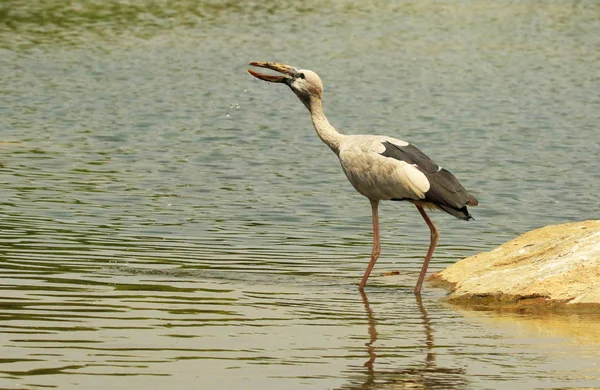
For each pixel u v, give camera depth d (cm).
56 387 900
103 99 3036
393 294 1295
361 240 1614
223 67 3725
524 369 988
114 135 2525
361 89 3378
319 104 1402
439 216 1808
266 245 1547
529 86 3512
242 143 2492
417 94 3312
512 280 1271
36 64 3616
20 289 1218
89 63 3688
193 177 2086
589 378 964
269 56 4003
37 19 4638
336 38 4494
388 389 926
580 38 4653
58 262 1367
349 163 1345
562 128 2806
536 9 5488
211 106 2994
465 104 3153
